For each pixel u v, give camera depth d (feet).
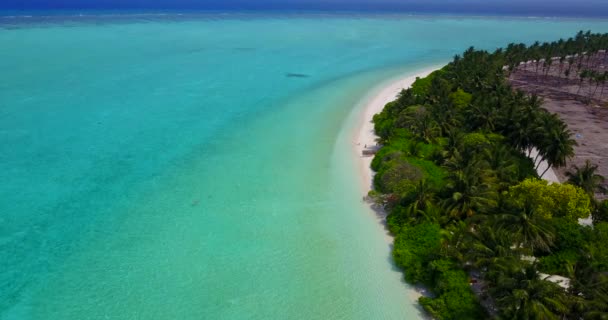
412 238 128.98
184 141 214.28
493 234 110.11
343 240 138.92
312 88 321.11
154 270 124.98
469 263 114.42
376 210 155.43
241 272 125.18
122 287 118.52
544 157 166.81
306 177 180.04
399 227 137.39
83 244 135.23
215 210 155.02
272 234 142.00
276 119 249.75
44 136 214.48
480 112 201.77
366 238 139.74
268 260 130.00
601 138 227.61
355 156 201.36
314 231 143.64
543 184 134.72
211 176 179.42
